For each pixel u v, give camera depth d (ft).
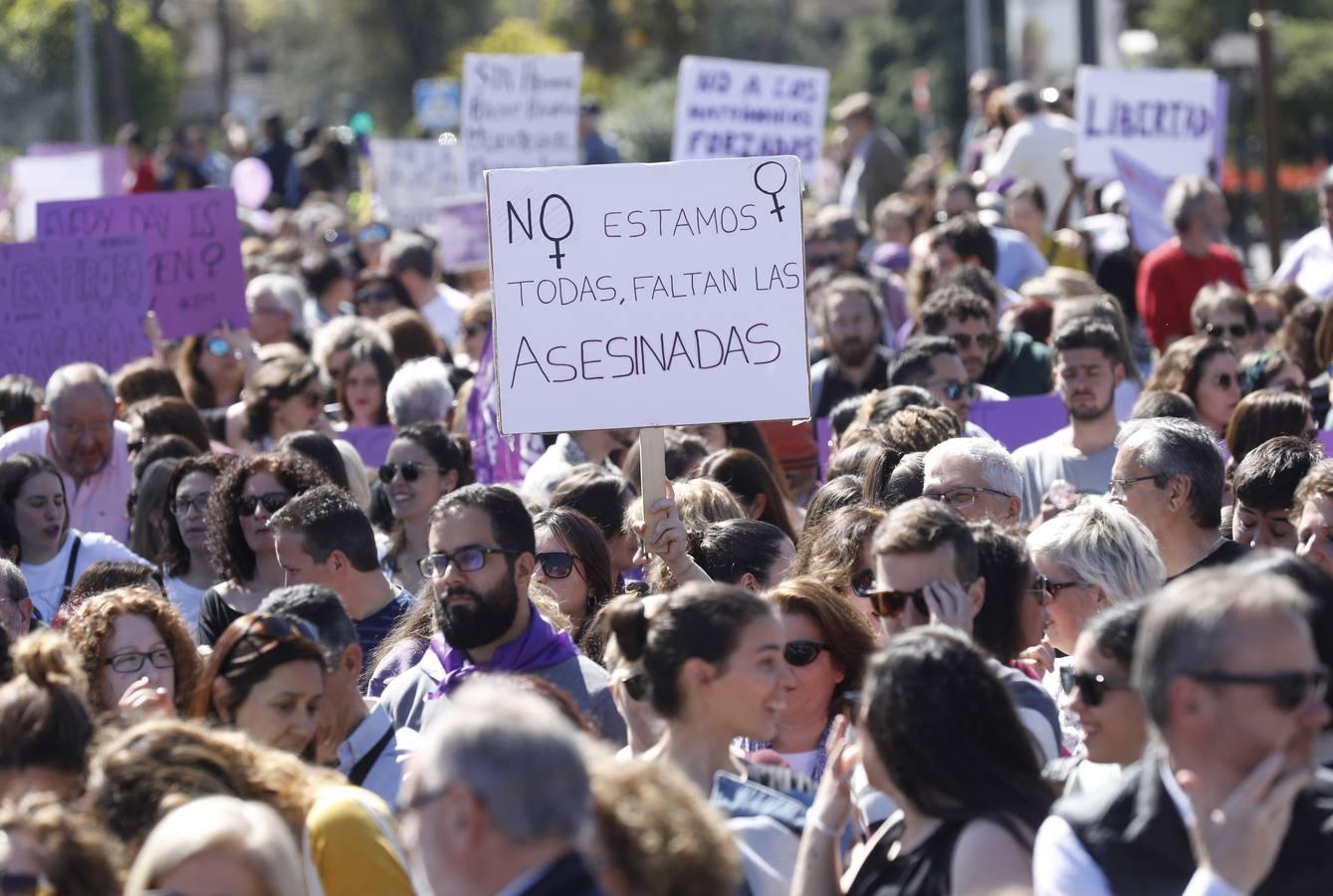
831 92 554.46
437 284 142.20
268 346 111.04
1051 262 146.72
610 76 473.67
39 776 40.11
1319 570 38.40
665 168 61.77
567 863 31.14
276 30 557.33
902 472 62.95
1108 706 40.04
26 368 104.47
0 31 430.61
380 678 59.82
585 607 63.67
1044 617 50.34
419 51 524.52
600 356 61.77
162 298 109.81
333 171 226.38
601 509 68.59
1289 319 98.48
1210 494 60.44
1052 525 53.06
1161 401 75.66
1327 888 32.78
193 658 52.24
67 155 192.44
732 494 68.39
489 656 54.75
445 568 53.83
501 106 166.50
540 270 61.72
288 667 45.09
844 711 46.83
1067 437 79.30
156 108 451.94
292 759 40.24
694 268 61.93
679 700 41.42
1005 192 164.66
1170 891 33.73
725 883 32.22
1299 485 54.90
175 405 86.69
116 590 52.54
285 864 33.73
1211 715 31.55
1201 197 112.98
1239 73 238.48
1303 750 31.94
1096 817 34.81
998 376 100.68
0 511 72.08
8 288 104.22
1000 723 37.52
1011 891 35.91
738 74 154.51
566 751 31.07
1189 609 31.94
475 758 30.58
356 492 79.56
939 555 46.11
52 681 40.83
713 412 61.93
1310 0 400.67
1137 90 150.51
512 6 552.82
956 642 37.93
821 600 49.67
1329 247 121.60
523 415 61.72
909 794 37.37
